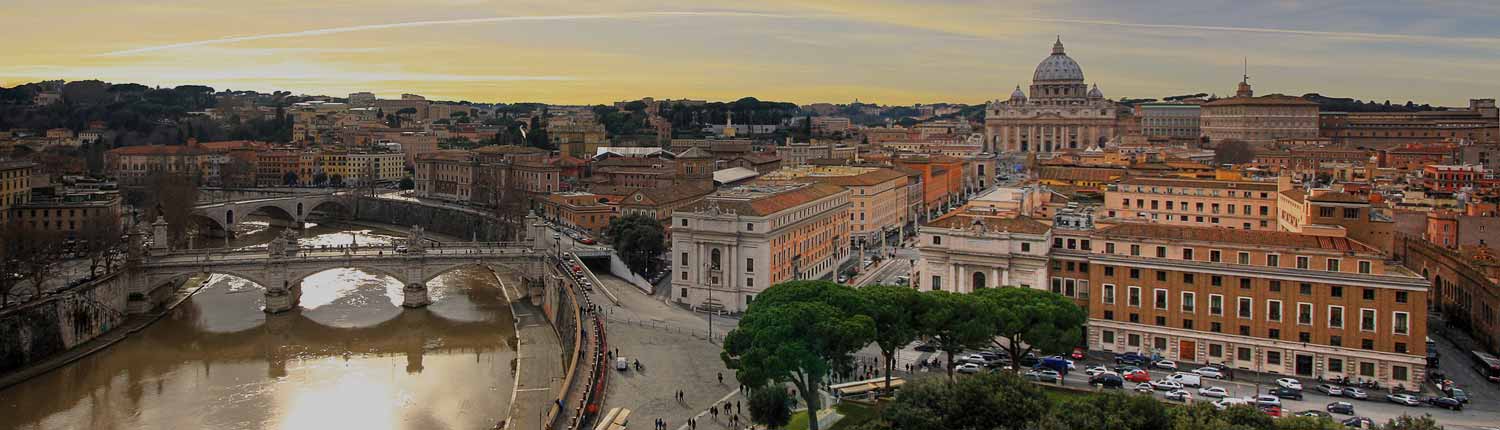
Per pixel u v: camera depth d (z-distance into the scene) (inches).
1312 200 7529.5
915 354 6948.8
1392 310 6067.9
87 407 6678.2
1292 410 5629.9
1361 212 7416.3
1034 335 5689.0
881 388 5974.4
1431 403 5669.3
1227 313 6535.4
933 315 5634.8
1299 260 6338.6
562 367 7696.9
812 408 5196.9
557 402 6008.9
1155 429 4168.3
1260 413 4104.3
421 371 7657.5
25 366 7480.3
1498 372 6122.1
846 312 5585.6
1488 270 6953.7
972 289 7273.6
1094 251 6943.9
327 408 6742.1
